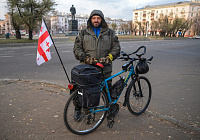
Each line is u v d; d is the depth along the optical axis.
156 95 4.14
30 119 2.92
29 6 21.30
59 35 40.28
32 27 22.38
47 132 2.56
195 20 70.00
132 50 14.05
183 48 17.08
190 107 3.48
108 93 2.64
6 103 3.52
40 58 2.67
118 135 2.51
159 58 10.15
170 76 5.97
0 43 17.36
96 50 2.58
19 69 6.77
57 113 3.15
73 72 2.24
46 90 4.33
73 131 2.39
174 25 52.31
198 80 5.49
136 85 3.09
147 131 2.61
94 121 2.61
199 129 2.60
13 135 2.47
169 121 2.90
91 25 2.61
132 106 3.22
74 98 2.33
